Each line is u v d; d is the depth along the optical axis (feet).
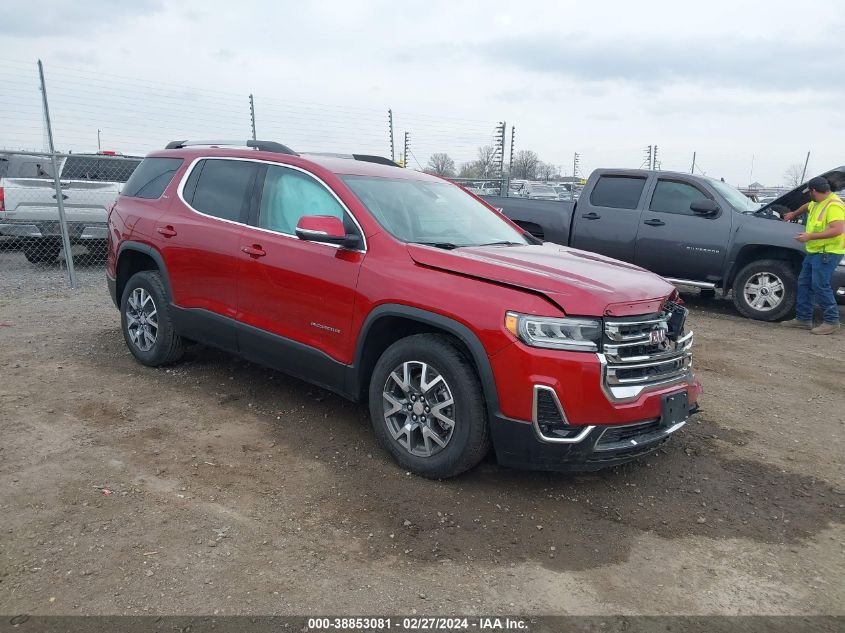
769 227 29.45
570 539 11.33
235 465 13.32
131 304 18.94
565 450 11.60
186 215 17.42
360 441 14.67
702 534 11.76
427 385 12.64
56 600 9.09
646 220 31.94
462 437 12.26
